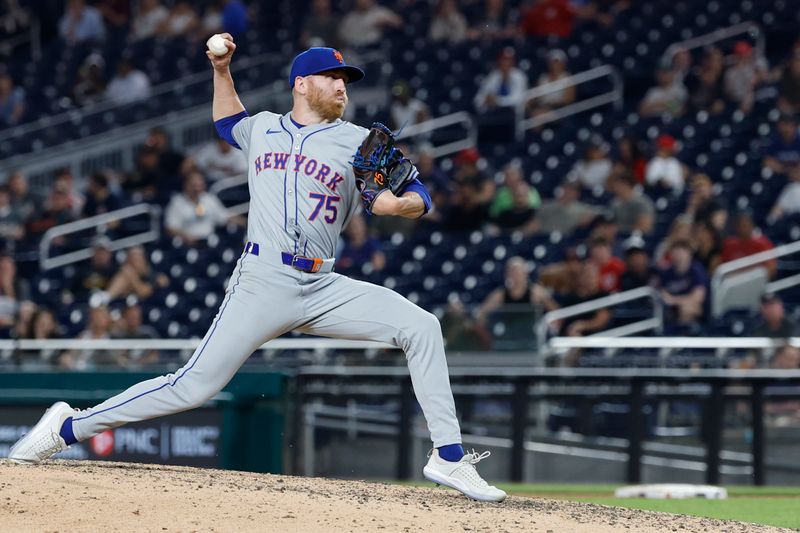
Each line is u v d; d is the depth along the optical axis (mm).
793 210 53844
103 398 36719
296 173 20281
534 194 56000
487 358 41438
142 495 18781
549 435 39656
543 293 45250
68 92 77062
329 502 19250
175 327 52500
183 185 63469
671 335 45188
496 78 66500
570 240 53469
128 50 77938
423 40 73125
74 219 61625
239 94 72125
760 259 47250
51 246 60500
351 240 53656
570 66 69500
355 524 17797
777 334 42688
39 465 21203
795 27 67250
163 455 35531
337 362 42062
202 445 35438
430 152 62125
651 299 46562
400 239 57000
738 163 59125
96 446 35688
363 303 20484
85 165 71875
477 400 40156
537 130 65625
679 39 69500
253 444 35500
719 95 63156
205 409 35438
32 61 80375
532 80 69125
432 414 20500
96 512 17719
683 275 46375
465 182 56562
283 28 77375
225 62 21156
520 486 38031
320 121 20672
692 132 61531
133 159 71875
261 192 20500
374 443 39719
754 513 27750
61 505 17953
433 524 18156
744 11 69812
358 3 74188
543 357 41156
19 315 49438
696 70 65875
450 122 65562
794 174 54156
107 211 61656
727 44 67750
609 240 48875
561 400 39719
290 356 43031
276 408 35781
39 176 71000
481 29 73188
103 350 43406
